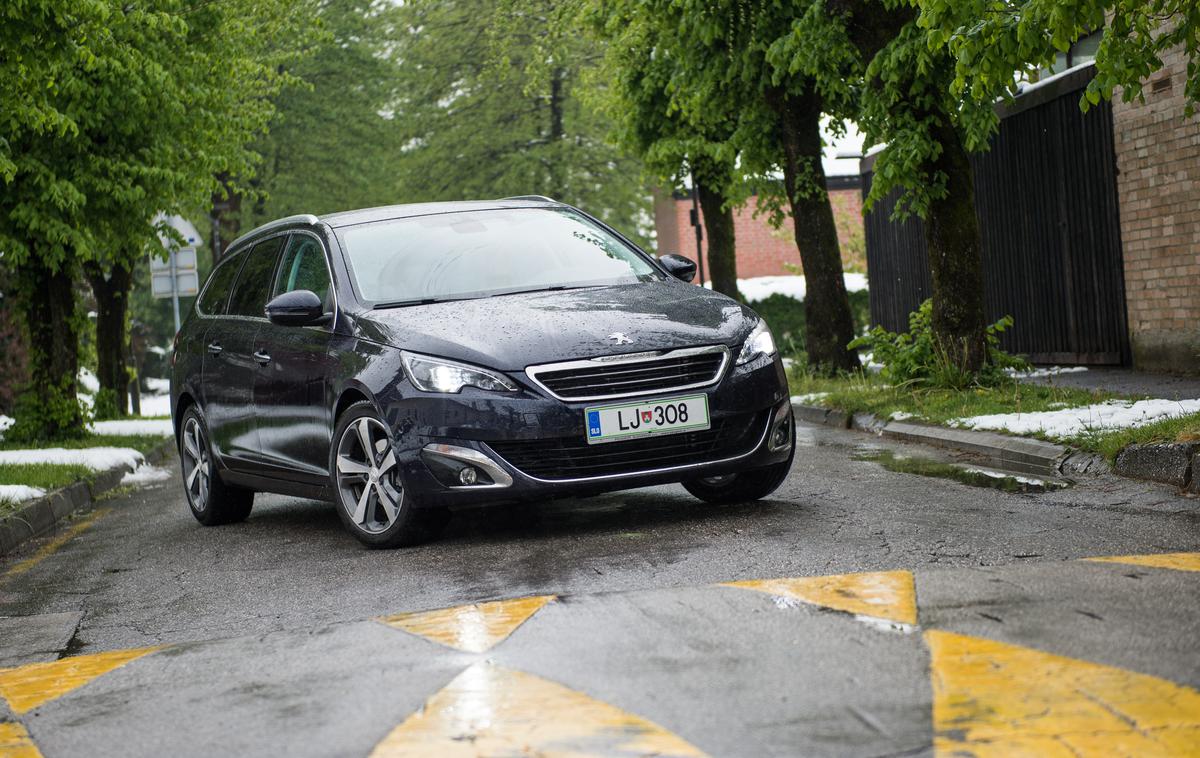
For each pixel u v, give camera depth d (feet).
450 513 22.85
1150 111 44.75
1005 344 55.62
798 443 37.04
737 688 11.84
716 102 54.70
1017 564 16.97
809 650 12.91
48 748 12.16
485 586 18.57
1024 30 25.45
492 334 22.33
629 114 70.13
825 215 56.75
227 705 12.87
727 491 24.72
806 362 58.85
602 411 21.75
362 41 139.74
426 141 141.59
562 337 22.13
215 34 65.10
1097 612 13.71
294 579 20.95
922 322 44.60
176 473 46.91
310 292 24.70
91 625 19.19
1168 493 23.07
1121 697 11.00
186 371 30.27
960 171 40.98
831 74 43.62
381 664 13.76
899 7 41.19
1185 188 43.32
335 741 11.29
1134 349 46.80
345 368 23.47
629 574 18.47
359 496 23.63
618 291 24.31
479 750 10.64
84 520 33.86
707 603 15.21
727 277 73.46
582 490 21.84
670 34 52.34
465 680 12.73
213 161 64.49
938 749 10.05
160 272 82.28
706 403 22.26
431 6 135.95
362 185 136.98
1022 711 10.79
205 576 22.38
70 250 56.49
